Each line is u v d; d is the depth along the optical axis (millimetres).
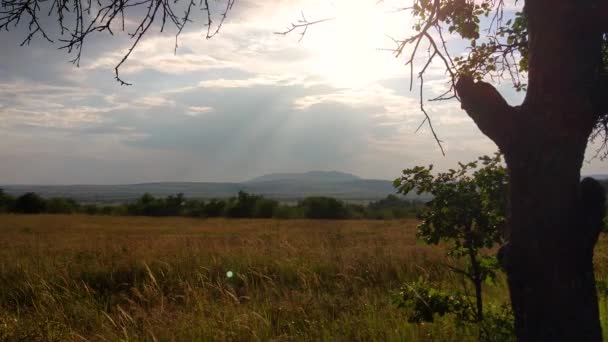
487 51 4863
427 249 14664
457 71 4793
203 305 8172
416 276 10711
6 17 3301
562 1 3139
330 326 6812
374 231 31609
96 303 9336
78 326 8102
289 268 11703
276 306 7953
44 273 11227
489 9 4824
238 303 8086
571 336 3051
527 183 3174
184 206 76750
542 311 3105
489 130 3307
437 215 5461
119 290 10992
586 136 3227
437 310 5422
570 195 3125
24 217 63312
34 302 9156
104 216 71750
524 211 3182
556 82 3158
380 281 10703
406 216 69250
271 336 6691
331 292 9852
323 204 69438
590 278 3164
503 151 3314
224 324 6809
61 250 16094
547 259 3107
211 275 11047
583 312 3082
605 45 4426
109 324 7875
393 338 5934
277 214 70312
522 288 3193
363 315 7250
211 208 73625
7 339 6945
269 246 15406
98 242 20016
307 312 7637
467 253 5598
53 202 81312
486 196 5312
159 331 7035
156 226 45875
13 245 18719
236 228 41625
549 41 3191
